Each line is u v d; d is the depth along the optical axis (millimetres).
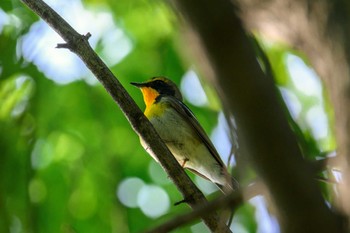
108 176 12477
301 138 2742
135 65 13430
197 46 2219
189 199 7051
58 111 12789
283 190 2188
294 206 2182
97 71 7430
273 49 10641
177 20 2303
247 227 10203
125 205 12594
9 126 11422
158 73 13328
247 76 2148
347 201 2180
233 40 2129
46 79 12234
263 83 2166
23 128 11531
